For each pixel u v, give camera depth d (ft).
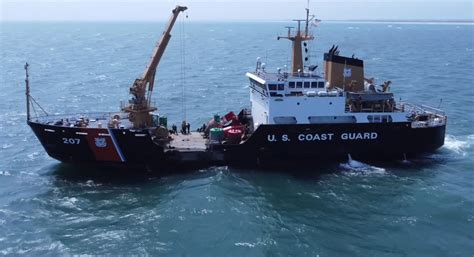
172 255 97.91
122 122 146.61
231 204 120.67
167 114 224.53
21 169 146.20
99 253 98.32
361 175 139.85
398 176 139.23
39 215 115.03
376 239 104.32
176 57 506.89
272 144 141.38
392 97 149.18
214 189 128.98
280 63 445.78
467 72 372.58
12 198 124.57
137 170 141.69
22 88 296.10
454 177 138.62
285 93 142.72
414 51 593.01
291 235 105.91
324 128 141.49
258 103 151.64
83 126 138.92
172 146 143.02
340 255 98.17
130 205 120.57
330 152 145.28
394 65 426.92
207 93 280.51
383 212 116.78
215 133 142.20
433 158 154.20
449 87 295.48
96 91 289.74
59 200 123.44
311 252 99.19
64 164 149.48
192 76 354.95
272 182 134.51
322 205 120.67
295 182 134.72
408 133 147.02
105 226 109.70
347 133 143.54
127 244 101.91
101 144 136.67
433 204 120.88
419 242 102.94
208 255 97.96
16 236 104.78
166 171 141.49
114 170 142.51
